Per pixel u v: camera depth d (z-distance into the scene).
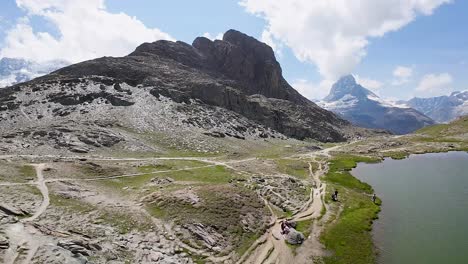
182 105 181.50
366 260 50.31
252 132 187.25
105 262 39.81
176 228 52.19
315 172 114.75
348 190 91.50
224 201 63.25
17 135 105.12
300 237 55.81
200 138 144.25
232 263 46.97
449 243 55.72
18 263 34.94
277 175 97.94
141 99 174.75
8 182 59.38
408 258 50.69
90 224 48.12
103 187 68.06
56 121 131.38
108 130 124.50
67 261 37.00
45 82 175.38
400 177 110.75
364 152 175.50
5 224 41.50
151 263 42.25
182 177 84.31
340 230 60.88
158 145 125.50
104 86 178.88
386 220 67.44
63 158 85.38
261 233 57.50
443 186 95.81
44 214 47.81
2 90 168.50
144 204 58.81
